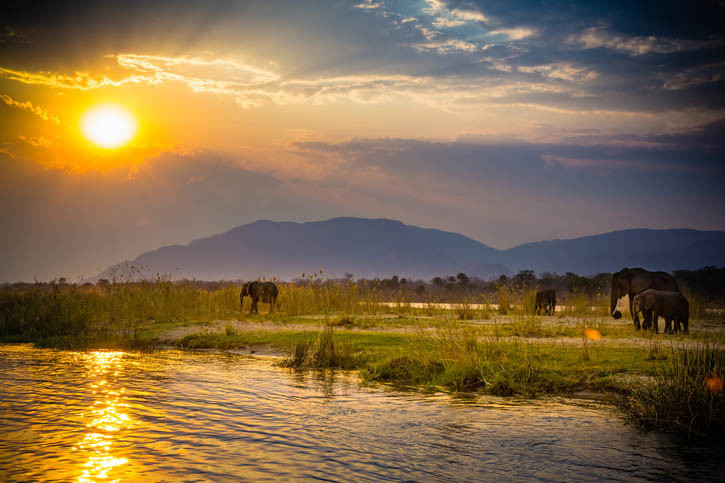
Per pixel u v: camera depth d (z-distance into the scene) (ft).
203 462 21.30
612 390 35.37
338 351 49.11
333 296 94.43
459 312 82.12
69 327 67.10
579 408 31.89
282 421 28.04
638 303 61.46
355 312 87.86
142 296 83.20
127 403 31.09
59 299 72.43
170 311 79.71
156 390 35.06
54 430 25.25
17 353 53.72
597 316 84.38
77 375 40.52
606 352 45.01
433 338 48.83
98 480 19.04
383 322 72.79
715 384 28.81
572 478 20.27
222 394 34.35
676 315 59.62
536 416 29.86
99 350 56.80
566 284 246.68
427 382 40.27
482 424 28.04
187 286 94.53
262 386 37.52
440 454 22.94
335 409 31.07
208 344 59.77
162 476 19.60
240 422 27.61
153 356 52.26
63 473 19.67
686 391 28.43
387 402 33.19
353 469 20.93
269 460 21.75
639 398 30.09
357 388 37.73
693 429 26.43
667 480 20.22
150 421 27.27
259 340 59.57
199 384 37.52
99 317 76.38
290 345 56.70
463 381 38.73
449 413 30.45
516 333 58.95
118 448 22.75
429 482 19.60
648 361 40.93
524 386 36.27
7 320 69.41
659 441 25.49
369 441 24.77
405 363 43.14
